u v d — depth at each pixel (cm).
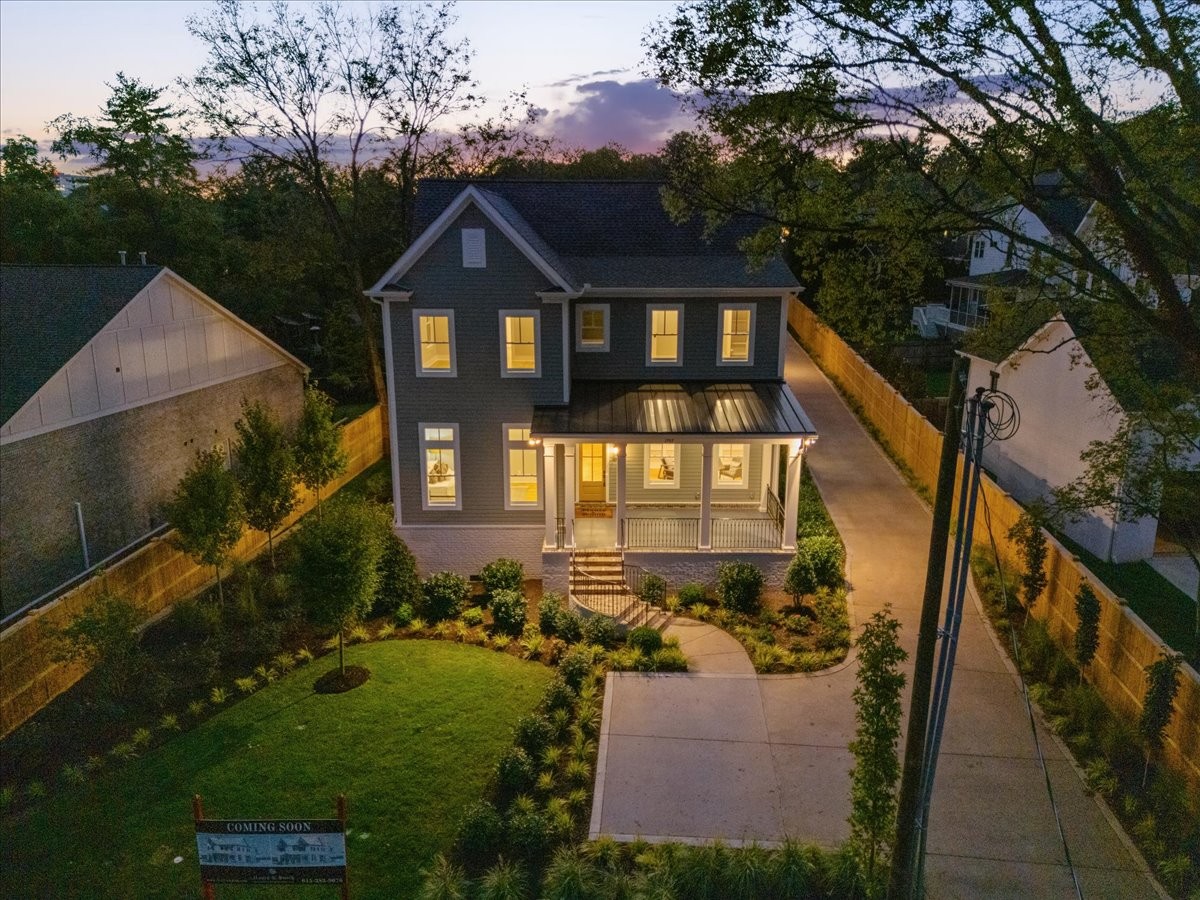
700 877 1098
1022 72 1146
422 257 2088
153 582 1967
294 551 1639
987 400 905
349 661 1767
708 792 1319
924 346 4606
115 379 2275
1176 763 1234
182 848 1208
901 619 1867
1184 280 1781
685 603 1995
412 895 1111
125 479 2333
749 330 2336
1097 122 1131
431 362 2164
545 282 2091
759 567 2086
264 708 1588
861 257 1455
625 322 2334
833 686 1630
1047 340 2416
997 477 2889
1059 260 1520
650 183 2545
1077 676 1571
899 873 980
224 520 1912
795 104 1256
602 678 1669
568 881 1077
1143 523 2111
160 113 4203
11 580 1934
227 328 2858
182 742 1479
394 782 1352
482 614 1988
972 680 1612
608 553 2089
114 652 1527
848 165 1380
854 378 3734
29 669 1548
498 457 2209
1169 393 1523
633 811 1275
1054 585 1708
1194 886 1081
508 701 1595
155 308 2444
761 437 2019
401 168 3606
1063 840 1091
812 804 1288
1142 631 1346
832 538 2147
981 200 1395
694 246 2417
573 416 2134
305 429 2495
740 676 1672
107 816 1281
